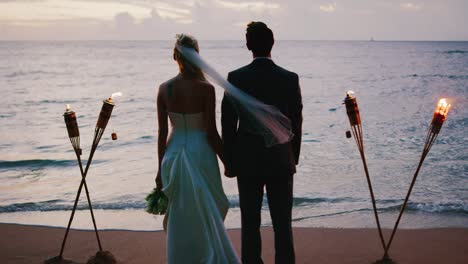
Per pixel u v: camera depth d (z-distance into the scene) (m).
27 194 7.41
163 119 3.08
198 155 3.03
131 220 5.61
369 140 12.91
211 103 3.03
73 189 7.74
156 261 3.98
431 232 4.71
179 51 2.97
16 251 4.27
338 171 8.95
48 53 128.00
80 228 5.27
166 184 3.04
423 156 3.65
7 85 37.12
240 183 3.07
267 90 2.92
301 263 3.88
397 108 20.91
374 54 109.81
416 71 50.25
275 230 3.09
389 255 4.02
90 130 15.91
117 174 8.98
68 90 32.75
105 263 3.88
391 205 6.23
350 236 4.63
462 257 3.94
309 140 13.08
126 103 24.62
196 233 3.00
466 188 7.40
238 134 3.02
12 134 15.30
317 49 163.38
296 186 7.70
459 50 130.50
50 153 11.88
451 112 18.62
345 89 31.98
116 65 70.00
